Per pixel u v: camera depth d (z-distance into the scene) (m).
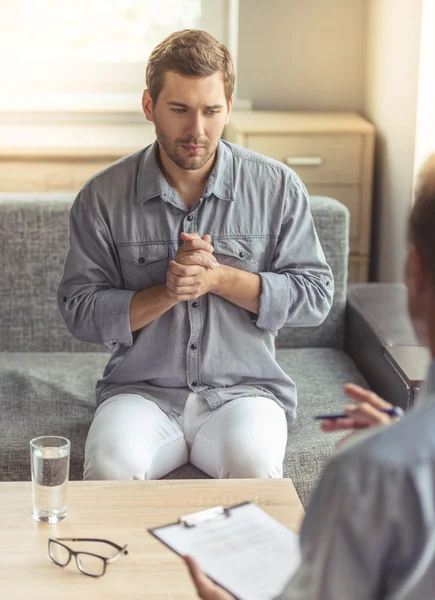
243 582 1.30
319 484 0.84
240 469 1.98
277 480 1.79
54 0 4.24
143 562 1.52
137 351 2.22
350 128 3.79
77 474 2.18
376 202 4.00
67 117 4.22
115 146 3.91
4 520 1.65
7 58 4.27
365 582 0.81
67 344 2.76
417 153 3.39
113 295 2.18
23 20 4.25
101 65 4.31
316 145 3.80
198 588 1.08
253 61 4.22
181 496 1.73
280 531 1.44
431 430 0.81
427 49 3.31
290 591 0.85
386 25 3.82
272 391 2.27
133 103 4.28
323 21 4.20
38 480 1.63
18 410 2.38
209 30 4.32
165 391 2.23
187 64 2.00
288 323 2.24
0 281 2.71
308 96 4.27
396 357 2.33
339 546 0.80
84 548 1.56
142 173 2.20
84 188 2.23
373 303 2.78
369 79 4.15
